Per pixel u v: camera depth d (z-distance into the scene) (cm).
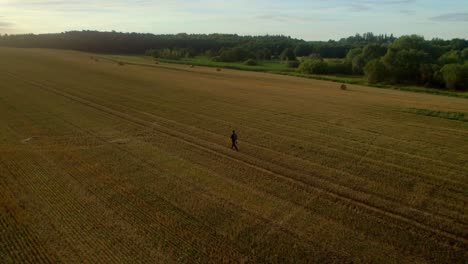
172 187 1809
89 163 2130
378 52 8894
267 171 2039
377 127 3062
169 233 1383
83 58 10162
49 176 1928
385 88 6156
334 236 1377
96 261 1210
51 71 6606
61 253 1252
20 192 1727
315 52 15950
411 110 3753
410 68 6619
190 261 1212
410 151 2427
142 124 3059
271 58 15275
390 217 1531
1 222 1448
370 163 2186
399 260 1233
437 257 1252
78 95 4312
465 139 2720
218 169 2062
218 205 1620
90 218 1491
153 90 4884
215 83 5838
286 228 1431
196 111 3612
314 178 1941
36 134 2686
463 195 1755
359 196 1727
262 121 3234
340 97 4684
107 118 3241
